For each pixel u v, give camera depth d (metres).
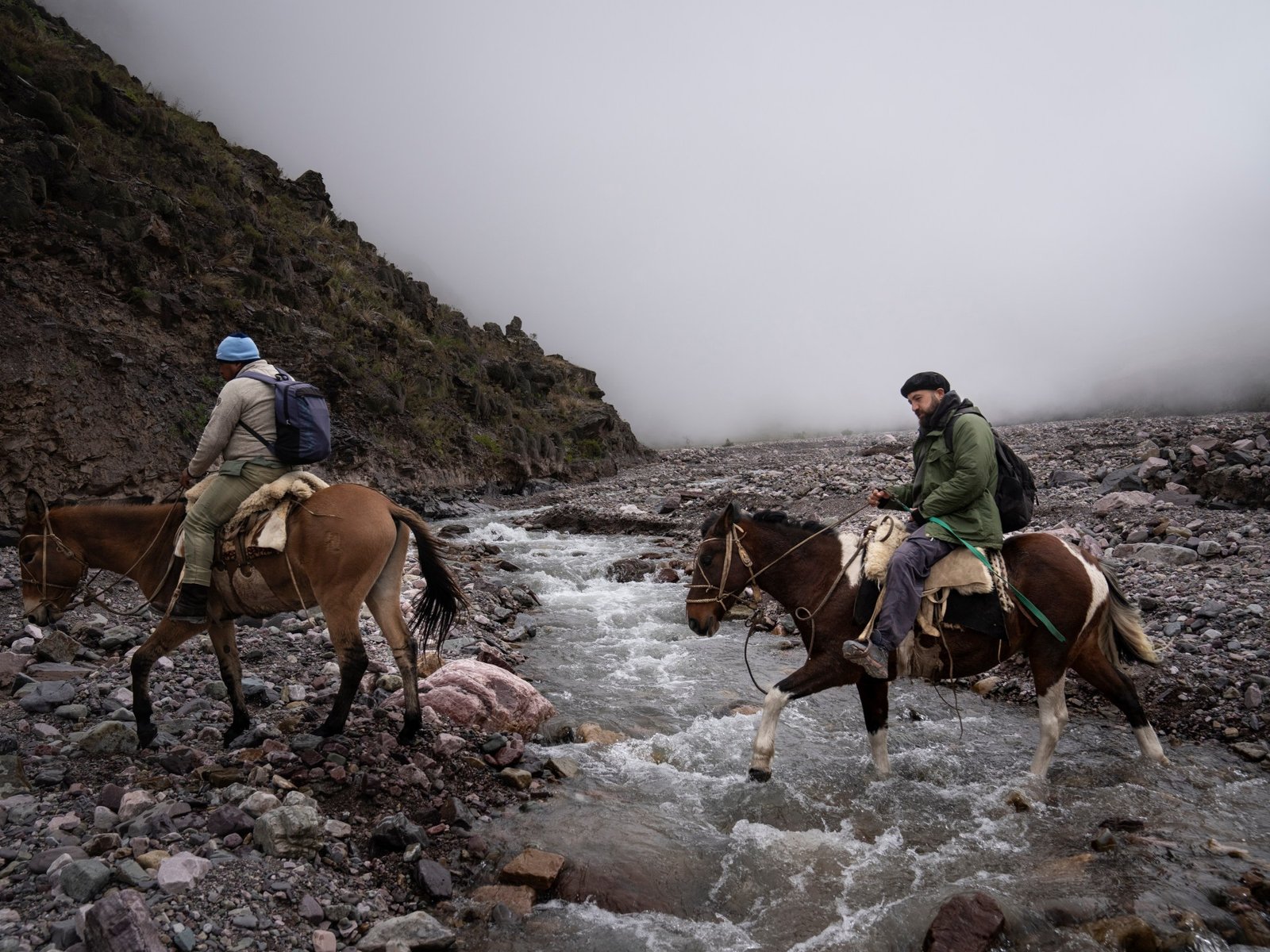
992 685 7.24
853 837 4.78
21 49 16.83
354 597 5.01
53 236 13.38
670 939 3.86
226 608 5.24
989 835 4.77
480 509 21.25
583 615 10.23
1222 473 11.95
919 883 4.28
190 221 18.14
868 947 3.76
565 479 28.25
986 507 5.11
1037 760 5.40
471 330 33.56
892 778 5.53
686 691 7.45
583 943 3.82
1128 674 6.73
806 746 6.12
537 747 6.07
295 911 3.74
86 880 3.61
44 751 4.97
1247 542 9.57
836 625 5.27
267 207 23.83
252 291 18.53
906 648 5.20
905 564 5.00
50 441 11.38
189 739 5.34
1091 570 5.29
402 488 20.28
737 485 21.38
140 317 14.44
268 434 5.12
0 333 11.40
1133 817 4.86
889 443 31.94
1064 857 4.46
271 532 4.84
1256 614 7.39
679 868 4.47
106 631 6.97
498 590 10.70
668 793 5.38
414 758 5.27
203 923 3.54
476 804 5.06
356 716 5.79
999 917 3.73
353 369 20.19
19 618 7.32
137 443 12.54
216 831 4.22
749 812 5.12
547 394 33.81
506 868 4.30
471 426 24.77
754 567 5.58
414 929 3.70
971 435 4.99
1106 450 18.69
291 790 4.73
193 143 21.06
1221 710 6.17
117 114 18.30
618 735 6.38
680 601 10.78
